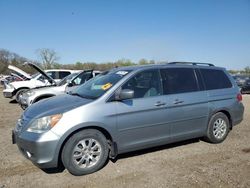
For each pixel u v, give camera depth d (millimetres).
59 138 4230
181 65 5820
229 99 6266
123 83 4906
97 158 4594
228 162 5016
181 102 5422
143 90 5094
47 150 4199
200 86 5875
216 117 6059
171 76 5531
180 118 5434
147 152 5512
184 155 5371
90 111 4480
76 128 4344
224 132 6242
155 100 5105
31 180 4312
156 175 4465
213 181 4230
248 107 12195
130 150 4941
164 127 5242
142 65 5531
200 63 6273
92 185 4141
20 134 4426
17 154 5426
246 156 5336
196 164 4918
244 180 4266
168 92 5359
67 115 4340
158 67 5453
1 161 5055
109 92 4746
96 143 4574
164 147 5824
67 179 4348
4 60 55625
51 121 4273
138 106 4895
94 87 5230
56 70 16281
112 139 4695
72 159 4379
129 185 4129
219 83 6258
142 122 4949
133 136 4898
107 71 5820
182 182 4207
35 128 4301
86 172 4488
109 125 4613
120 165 4871
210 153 5496
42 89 9680
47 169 4711
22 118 4688
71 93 5555
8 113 10375
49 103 4883
